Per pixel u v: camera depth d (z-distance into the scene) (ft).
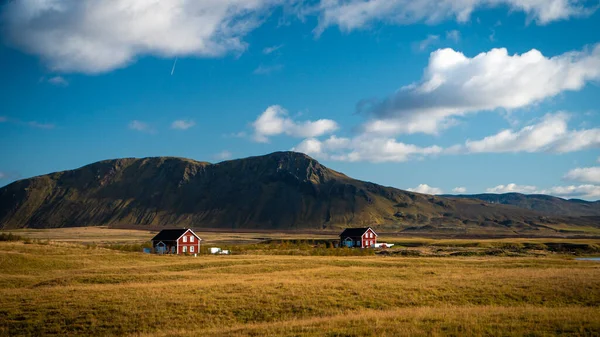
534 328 82.84
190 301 113.50
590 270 170.71
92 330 96.07
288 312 107.14
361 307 110.73
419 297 119.55
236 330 89.15
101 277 161.89
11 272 185.68
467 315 93.20
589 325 83.15
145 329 96.02
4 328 97.35
